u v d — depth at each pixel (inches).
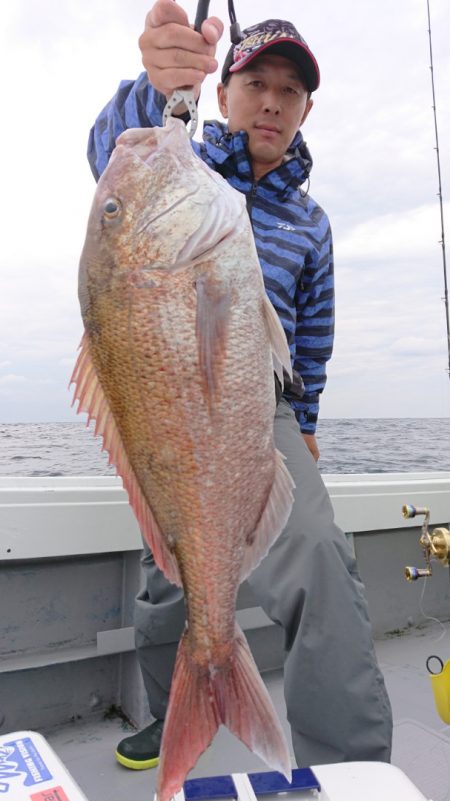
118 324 50.1
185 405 49.0
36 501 93.4
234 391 50.7
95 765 84.8
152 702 88.4
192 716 42.7
